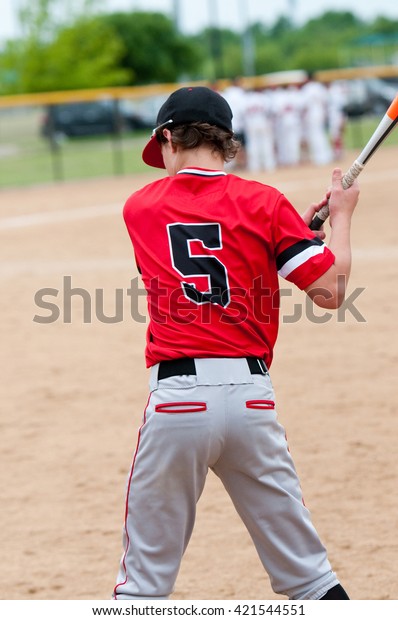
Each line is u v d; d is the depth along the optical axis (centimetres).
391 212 4634
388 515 1516
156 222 974
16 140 8350
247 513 973
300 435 1872
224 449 945
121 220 4856
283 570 974
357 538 1442
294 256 948
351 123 9919
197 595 1299
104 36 11819
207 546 1454
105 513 1585
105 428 1980
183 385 929
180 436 924
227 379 931
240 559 1408
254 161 7081
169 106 990
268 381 962
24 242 4316
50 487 1697
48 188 6650
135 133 9050
